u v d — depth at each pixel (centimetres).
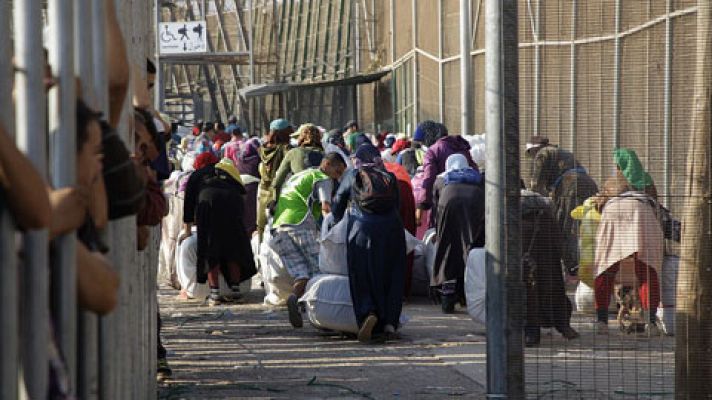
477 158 4366
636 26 2194
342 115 11869
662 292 2400
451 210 3453
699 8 1872
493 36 2019
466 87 5572
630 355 2256
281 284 3688
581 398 2002
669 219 2400
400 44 9606
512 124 2012
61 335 996
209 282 3750
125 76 1226
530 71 2078
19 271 955
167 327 3272
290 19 13512
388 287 2956
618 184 2359
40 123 985
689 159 1902
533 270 2134
